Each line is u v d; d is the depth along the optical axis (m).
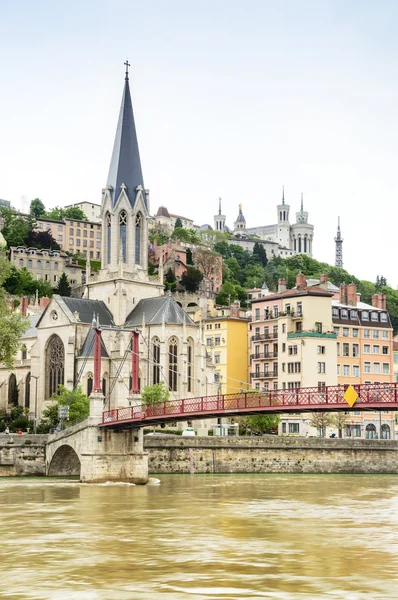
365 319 179.12
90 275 182.38
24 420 147.50
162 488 97.44
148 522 66.75
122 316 171.38
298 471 127.25
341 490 95.81
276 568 47.19
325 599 40.09
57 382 161.75
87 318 165.88
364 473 129.62
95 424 103.81
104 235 180.25
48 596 40.72
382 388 75.31
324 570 46.66
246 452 125.38
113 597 40.47
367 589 42.12
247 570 46.59
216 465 123.50
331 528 63.31
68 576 45.09
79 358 158.25
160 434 130.25
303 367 165.75
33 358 164.38
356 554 51.69
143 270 178.62
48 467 112.56
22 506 78.25
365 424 167.50
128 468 104.19
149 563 48.69
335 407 77.94
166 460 120.81
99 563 48.72
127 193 179.12
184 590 41.88
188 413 92.69
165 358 159.12
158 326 160.75
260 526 64.44
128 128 182.75
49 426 137.88
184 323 160.62
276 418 149.50
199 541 56.91
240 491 93.94
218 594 41.03
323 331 170.75
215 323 187.50
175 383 160.12
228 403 107.88
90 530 62.28
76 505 79.06
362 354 176.75
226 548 53.91
